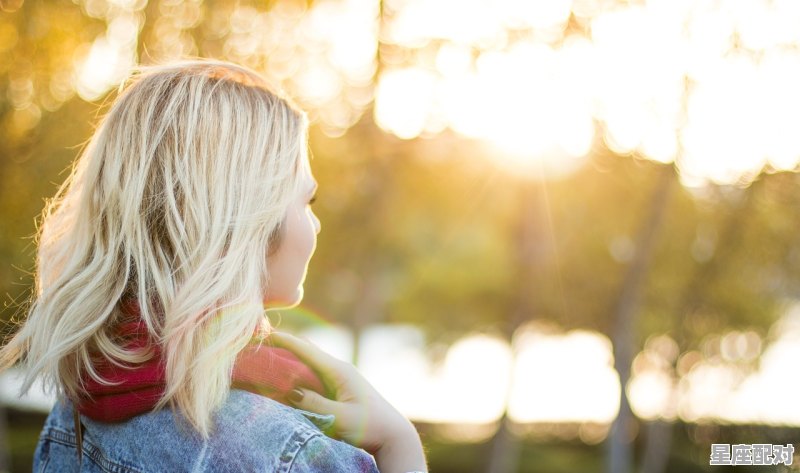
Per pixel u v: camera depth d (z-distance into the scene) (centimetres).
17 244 680
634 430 1223
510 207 1031
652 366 1168
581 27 714
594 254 1027
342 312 1312
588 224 970
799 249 891
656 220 824
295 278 120
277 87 122
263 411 108
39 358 111
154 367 107
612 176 850
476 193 981
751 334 1050
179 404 105
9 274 674
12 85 638
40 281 121
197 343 104
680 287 1003
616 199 916
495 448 1093
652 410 1175
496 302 1620
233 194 109
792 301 1003
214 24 688
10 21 621
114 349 107
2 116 638
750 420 884
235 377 109
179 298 104
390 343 1886
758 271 956
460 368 1927
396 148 891
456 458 1672
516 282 1111
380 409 122
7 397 796
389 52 820
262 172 112
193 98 112
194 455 106
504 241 1202
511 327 1101
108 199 111
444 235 1141
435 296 1636
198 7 668
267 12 711
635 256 844
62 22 638
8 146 649
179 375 103
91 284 108
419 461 121
